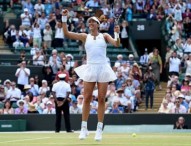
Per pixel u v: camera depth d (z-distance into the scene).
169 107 31.08
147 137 18.23
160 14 43.53
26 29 40.16
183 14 43.41
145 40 44.06
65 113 25.81
